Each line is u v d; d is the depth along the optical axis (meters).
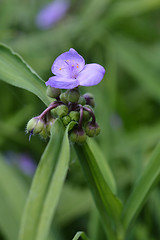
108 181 0.46
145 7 0.84
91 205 0.58
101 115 0.70
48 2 1.04
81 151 0.43
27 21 0.96
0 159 0.60
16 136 0.68
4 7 0.88
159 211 0.59
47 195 0.39
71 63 0.41
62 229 0.58
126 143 0.67
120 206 0.45
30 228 0.39
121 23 0.92
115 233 0.46
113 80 0.77
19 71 0.44
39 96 0.43
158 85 0.78
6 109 0.75
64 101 0.42
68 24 0.92
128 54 0.84
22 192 0.57
